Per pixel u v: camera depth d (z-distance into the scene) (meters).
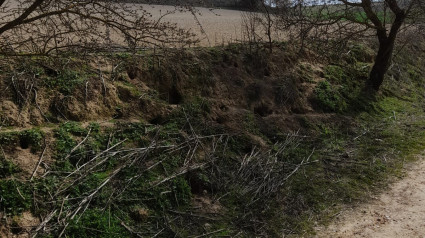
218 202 6.45
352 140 8.94
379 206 6.79
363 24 10.48
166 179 6.30
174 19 14.35
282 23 10.12
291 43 10.56
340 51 10.88
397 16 10.53
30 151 5.81
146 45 8.27
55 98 6.50
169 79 7.90
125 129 6.75
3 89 6.21
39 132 6.00
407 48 14.10
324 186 7.23
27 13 5.24
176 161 6.71
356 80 11.14
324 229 6.17
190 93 8.03
